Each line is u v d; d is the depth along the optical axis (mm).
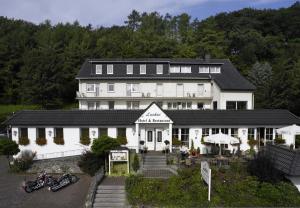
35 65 64438
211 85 50875
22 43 76688
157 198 22609
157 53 71688
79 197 24406
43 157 33688
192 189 23156
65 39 83688
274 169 24016
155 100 50781
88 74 50938
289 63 67000
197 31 83500
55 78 65062
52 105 65438
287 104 51938
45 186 26797
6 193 25297
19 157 32531
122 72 51500
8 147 30750
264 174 23672
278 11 95125
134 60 52031
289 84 52594
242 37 81312
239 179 23969
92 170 29609
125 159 28547
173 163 29484
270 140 35125
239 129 34750
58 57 68062
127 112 35500
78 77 50094
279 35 88188
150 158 30812
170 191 22984
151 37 77625
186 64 51969
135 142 33719
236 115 35750
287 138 34719
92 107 51125
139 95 50906
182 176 24750
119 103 50969
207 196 22312
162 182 24281
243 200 21844
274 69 66125
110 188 24656
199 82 51406
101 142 29469
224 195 22266
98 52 73750
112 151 28453
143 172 27438
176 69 51969
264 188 22406
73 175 28422
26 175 29953
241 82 47719
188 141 34375
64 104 68875
